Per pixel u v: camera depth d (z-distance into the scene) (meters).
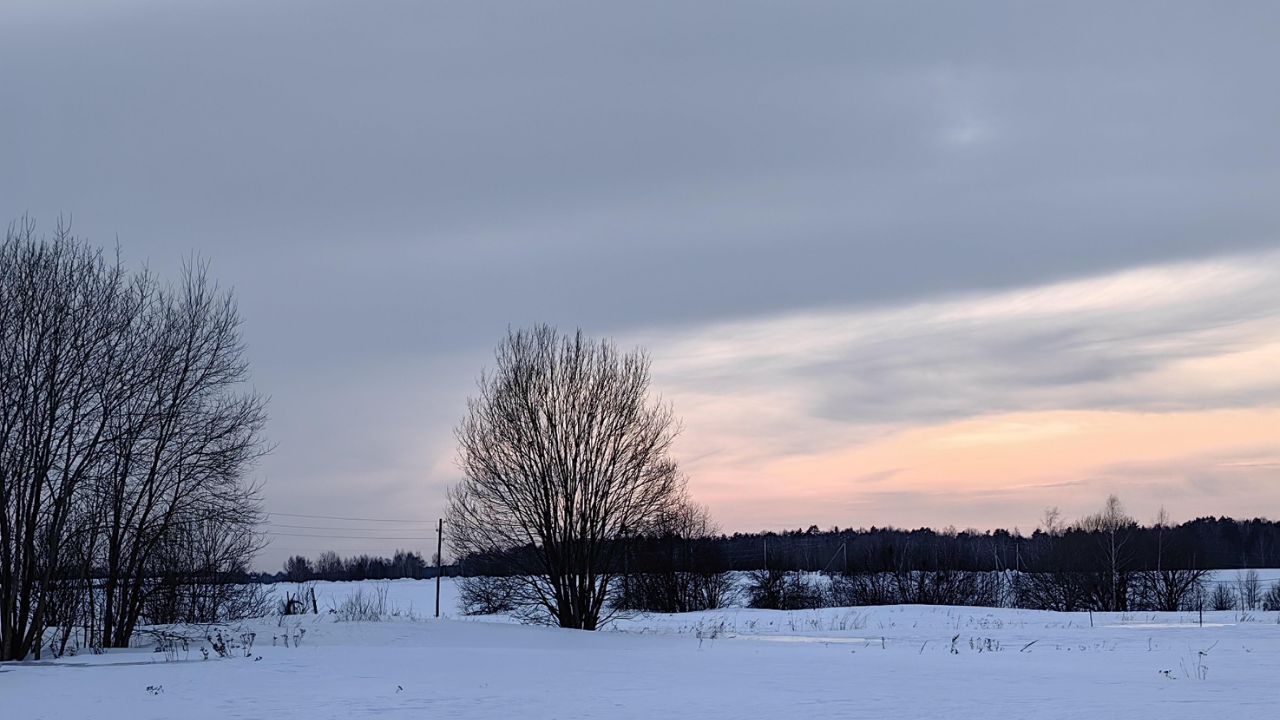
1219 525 144.75
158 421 32.62
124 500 32.84
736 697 18.00
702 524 71.81
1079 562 85.38
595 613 44.69
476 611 52.78
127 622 33.84
